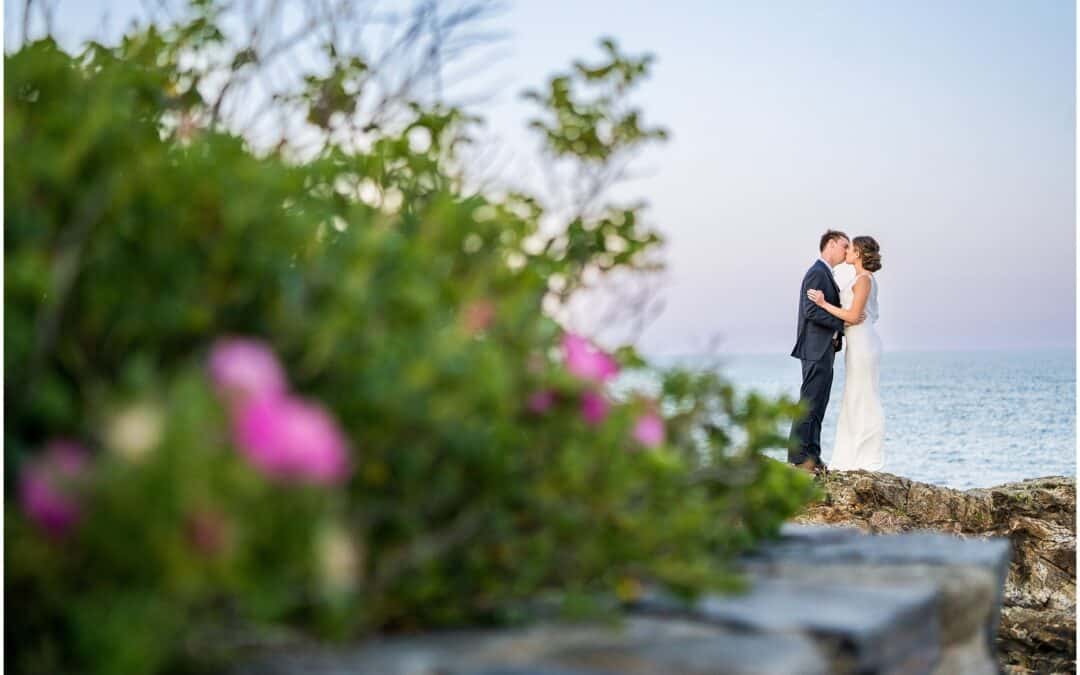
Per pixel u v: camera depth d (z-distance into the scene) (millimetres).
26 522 1232
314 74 2207
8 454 1399
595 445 1797
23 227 1527
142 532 1105
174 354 1584
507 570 1767
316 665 1371
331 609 1312
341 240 1891
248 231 1623
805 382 9109
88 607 1185
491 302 1884
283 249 1685
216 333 1597
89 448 1389
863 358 9156
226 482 1099
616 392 2188
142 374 1214
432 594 1646
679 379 2355
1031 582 5621
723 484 2479
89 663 1173
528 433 1787
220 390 1172
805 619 1682
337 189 2098
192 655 1301
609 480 1785
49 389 1415
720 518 2412
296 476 1160
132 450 1099
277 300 1625
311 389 1558
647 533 1822
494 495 1700
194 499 1080
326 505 1206
